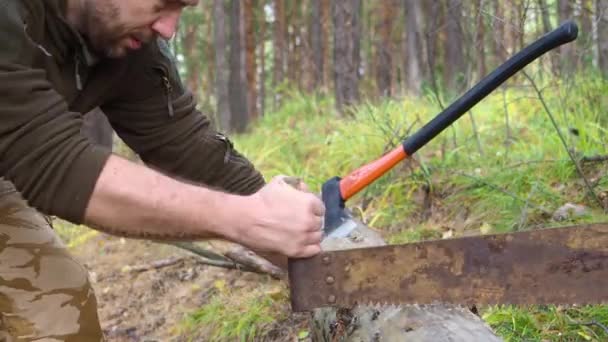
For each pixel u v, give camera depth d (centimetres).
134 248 445
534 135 409
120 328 351
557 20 536
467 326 173
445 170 378
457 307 182
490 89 194
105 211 162
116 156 166
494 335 172
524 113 455
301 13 1554
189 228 166
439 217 351
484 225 319
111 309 373
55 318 197
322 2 1293
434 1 530
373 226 360
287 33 1578
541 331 238
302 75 1444
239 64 1098
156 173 167
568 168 338
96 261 439
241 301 327
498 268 171
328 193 204
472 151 408
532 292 170
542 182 336
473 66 477
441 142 427
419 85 782
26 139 159
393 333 176
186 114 231
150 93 222
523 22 355
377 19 1155
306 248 169
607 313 237
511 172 350
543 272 170
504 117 449
